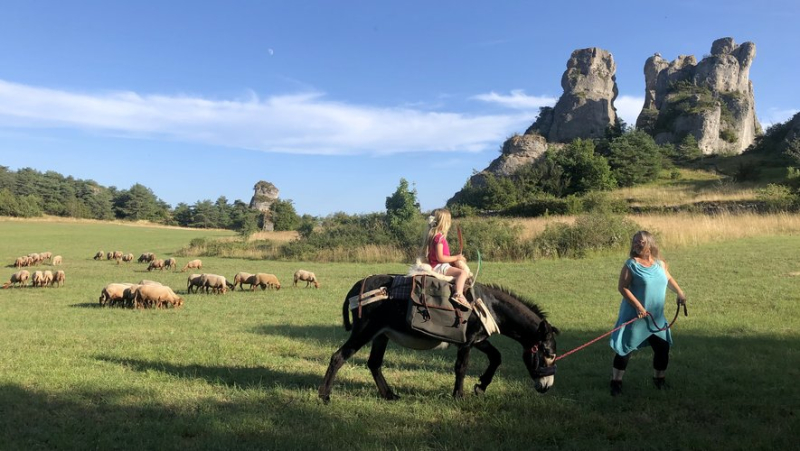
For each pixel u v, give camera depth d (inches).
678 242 1008.2
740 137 3688.5
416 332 227.1
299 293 731.4
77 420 212.8
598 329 413.4
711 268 727.1
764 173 2395.4
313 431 202.7
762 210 1520.7
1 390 252.2
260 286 833.5
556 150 2965.1
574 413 225.0
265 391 255.4
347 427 205.2
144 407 229.8
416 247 1216.2
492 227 1123.9
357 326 236.2
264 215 3602.4
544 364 232.2
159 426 206.1
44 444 191.3
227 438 195.6
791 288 553.0
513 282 718.5
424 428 209.6
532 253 1030.4
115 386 261.0
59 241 2250.2
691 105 3599.9
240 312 564.7
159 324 490.0
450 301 228.1
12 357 327.9
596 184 2418.8
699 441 191.5
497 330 239.5
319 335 420.8
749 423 208.5
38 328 469.7
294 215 3376.0
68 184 4899.1
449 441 194.2
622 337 246.8
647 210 1770.4
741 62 4008.4
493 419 216.2
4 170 4918.8
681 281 640.4
